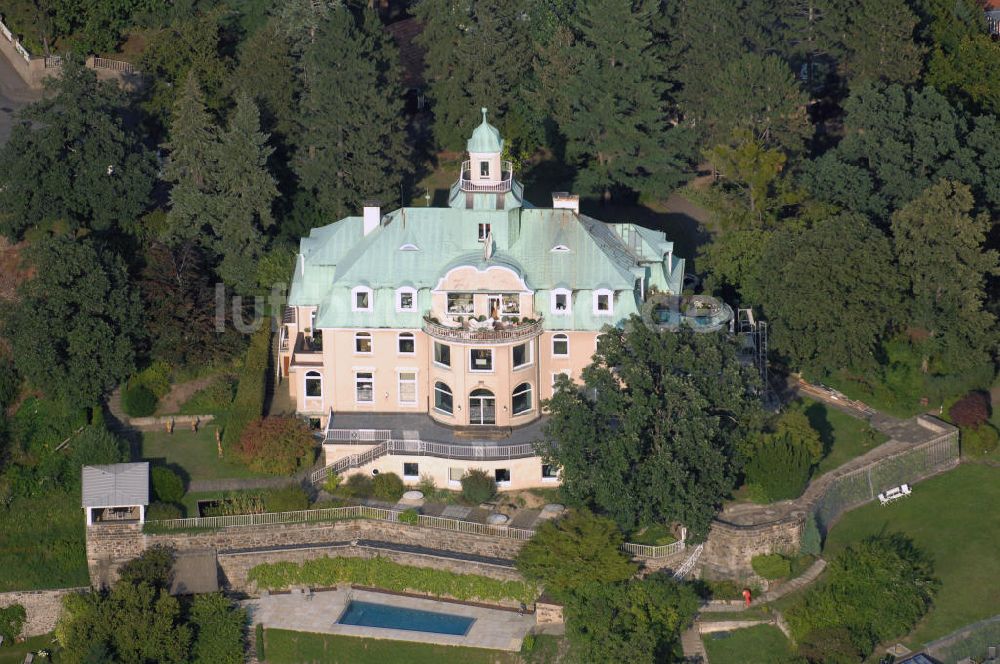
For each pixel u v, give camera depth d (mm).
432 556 195750
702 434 188250
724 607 191875
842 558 192875
